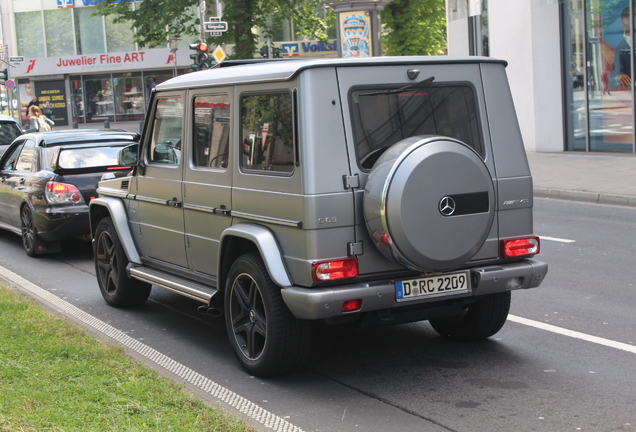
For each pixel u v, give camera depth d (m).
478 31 24.73
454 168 4.78
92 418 4.09
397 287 4.93
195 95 6.03
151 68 45.03
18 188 10.88
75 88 46.59
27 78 47.09
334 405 4.83
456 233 4.81
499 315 5.83
